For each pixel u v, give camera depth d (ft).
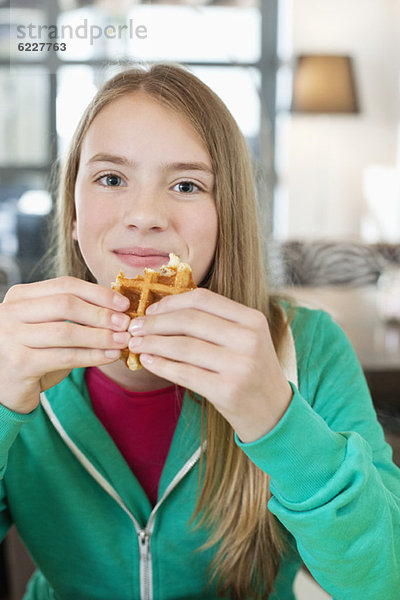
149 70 1.83
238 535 1.89
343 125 11.18
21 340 1.38
